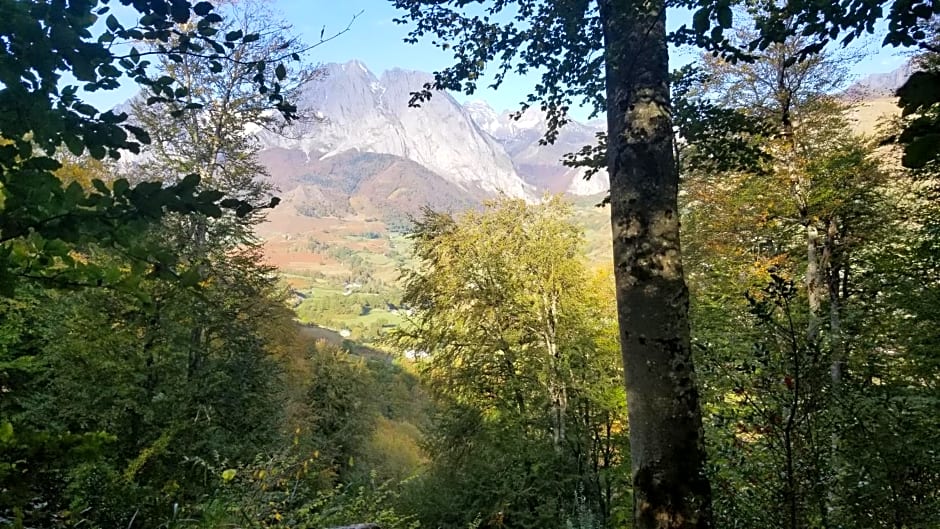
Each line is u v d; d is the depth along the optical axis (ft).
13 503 4.99
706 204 40.19
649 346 9.50
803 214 34.50
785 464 8.18
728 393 10.13
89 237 4.00
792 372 8.32
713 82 33.45
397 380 124.36
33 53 3.92
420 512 36.45
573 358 41.63
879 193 33.47
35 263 4.12
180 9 4.28
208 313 38.17
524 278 44.32
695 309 33.14
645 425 9.43
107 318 29.12
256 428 39.32
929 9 5.06
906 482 8.39
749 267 37.91
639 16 10.01
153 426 28.66
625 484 38.78
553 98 15.12
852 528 8.18
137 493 13.91
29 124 4.08
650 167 9.86
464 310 45.29
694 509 8.95
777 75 33.47
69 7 3.97
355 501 19.97
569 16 12.49
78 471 11.95
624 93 10.22
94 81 4.24
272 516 15.21
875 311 27.94
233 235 43.29
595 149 16.31
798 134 34.47
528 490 35.65
